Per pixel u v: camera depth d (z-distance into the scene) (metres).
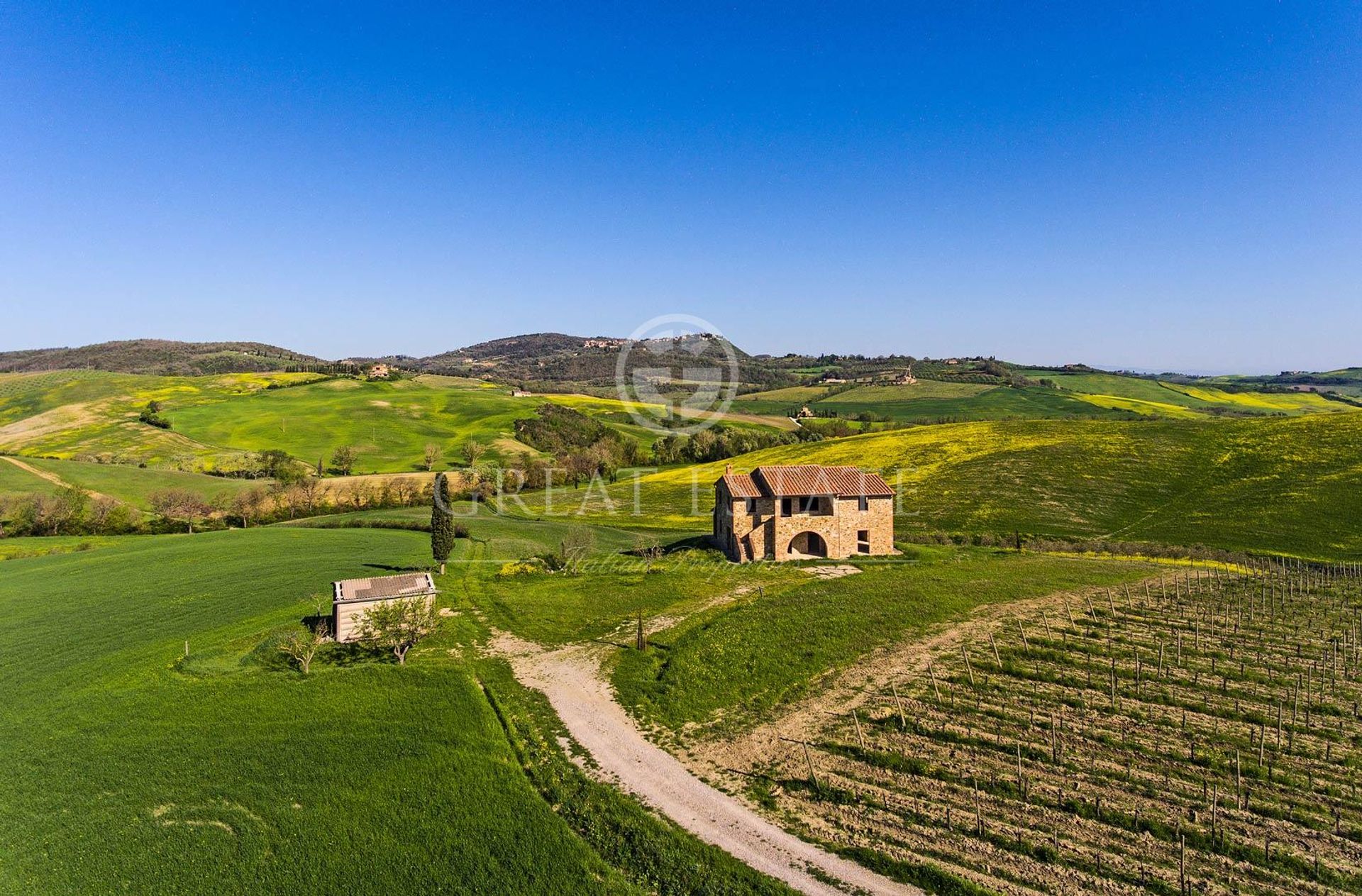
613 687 35.84
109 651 41.19
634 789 26.55
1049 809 24.45
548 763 28.59
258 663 38.88
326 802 25.67
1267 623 41.91
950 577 53.88
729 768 28.08
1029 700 32.47
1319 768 26.30
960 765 27.31
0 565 66.31
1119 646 38.44
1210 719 30.25
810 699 33.69
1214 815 23.62
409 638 39.88
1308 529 66.62
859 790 25.95
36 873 22.16
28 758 29.00
